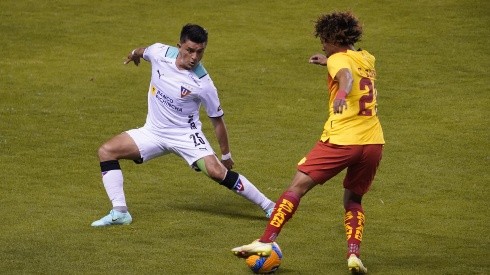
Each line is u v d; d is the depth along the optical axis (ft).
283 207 77.71
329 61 77.51
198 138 96.12
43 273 77.92
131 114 143.33
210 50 177.88
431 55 174.29
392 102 149.79
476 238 89.97
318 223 95.04
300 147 127.75
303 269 80.18
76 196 103.50
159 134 96.12
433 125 138.21
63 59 172.45
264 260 77.97
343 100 73.82
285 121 140.67
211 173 95.14
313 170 78.64
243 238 89.20
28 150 122.93
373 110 79.82
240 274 78.43
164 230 91.45
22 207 98.63
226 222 94.84
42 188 106.22
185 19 195.21
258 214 98.27
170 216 96.63
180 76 93.71
